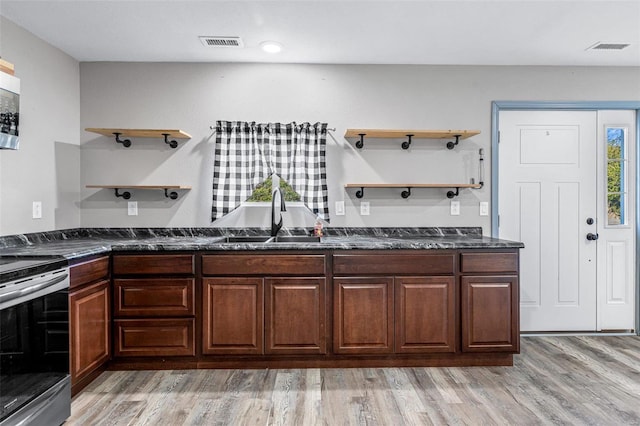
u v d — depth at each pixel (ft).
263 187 10.34
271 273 8.00
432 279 8.12
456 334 8.18
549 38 8.66
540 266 10.30
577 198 10.26
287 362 8.21
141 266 7.91
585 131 10.25
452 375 7.89
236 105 10.14
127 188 9.84
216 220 10.16
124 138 10.05
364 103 10.23
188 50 9.33
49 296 5.98
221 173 9.93
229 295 7.98
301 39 8.71
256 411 6.51
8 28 7.80
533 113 10.41
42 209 8.71
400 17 7.70
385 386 7.40
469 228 10.27
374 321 8.07
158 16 7.69
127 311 7.94
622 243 10.29
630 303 10.30
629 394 7.06
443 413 6.43
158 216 10.11
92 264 7.25
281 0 7.10
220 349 7.99
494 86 10.28
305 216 10.21
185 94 10.11
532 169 10.26
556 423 6.13
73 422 6.18
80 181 10.00
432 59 9.89
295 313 8.02
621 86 10.37
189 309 7.97
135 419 6.26
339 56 9.69
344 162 10.21
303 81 10.18
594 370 8.11
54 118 9.10
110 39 8.73
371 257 8.06
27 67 8.29
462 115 10.28
